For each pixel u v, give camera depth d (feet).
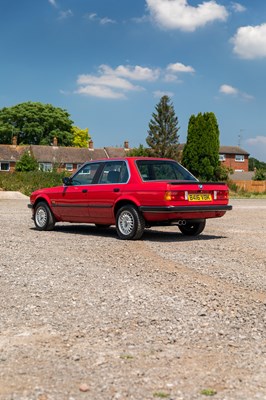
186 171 41.73
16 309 19.10
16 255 30.83
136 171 39.09
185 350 14.92
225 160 297.12
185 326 17.22
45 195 45.09
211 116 202.08
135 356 14.38
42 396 11.78
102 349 14.94
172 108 281.33
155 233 44.37
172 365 13.73
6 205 85.35
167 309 19.25
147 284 23.44
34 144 299.79
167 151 276.62
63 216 44.06
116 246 35.27
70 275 25.18
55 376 12.91
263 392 12.09
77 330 16.70
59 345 15.26
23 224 50.85
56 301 20.26
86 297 20.92
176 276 25.29
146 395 11.86
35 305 19.65
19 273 25.50
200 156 202.18
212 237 41.34
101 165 41.93
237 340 15.87
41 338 15.88
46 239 38.63
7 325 17.15
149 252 32.76
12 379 12.73
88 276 25.00
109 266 27.73
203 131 201.67
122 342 15.57
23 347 15.07
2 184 122.83
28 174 128.26
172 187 36.68
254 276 25.50
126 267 27.50
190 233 42.45
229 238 40.70
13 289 22.20
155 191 37.06
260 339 15.98
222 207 39.22
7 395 11.82
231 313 18.81
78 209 42.45
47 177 129.29
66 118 306.76
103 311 18.90
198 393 11.98
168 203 36.60
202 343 15.56
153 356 14.39
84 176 42.91
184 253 32.42
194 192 37.73
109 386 12.33
